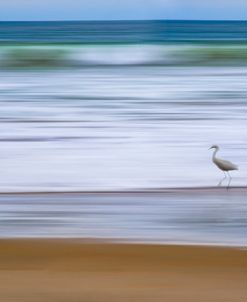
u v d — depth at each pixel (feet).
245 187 50.96
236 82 109.29
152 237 37.83
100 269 31.65
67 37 186.60
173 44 166.91
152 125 73.82
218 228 39.91
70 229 39.29
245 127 72.84
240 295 27.89
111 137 67.72
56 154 60.39
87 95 96.48
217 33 212.64
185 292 28.17
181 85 107.04
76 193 48.49
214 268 32.12
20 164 56.80
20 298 26.99
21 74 127.24
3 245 35.73
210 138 67.46
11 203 45.52
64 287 28.53
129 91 100.63
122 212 43.34
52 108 85.10
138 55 149.18
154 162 57.98
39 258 33.50
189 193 48.85
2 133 69.26
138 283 29.35
